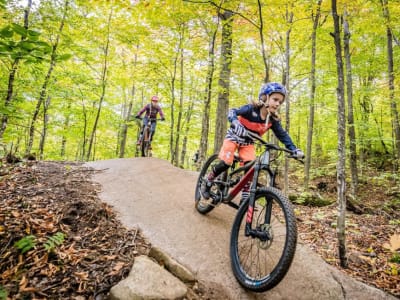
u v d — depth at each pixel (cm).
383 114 1246
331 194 1021
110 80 1266
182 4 587
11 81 671
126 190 441
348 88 952
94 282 222
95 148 1780
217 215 375
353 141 953
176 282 231
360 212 670
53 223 300
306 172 985
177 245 299
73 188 420
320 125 1430
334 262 369
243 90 1010
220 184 336
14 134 909
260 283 228
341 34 885
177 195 434
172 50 1018
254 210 283
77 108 1284
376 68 1061
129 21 968
